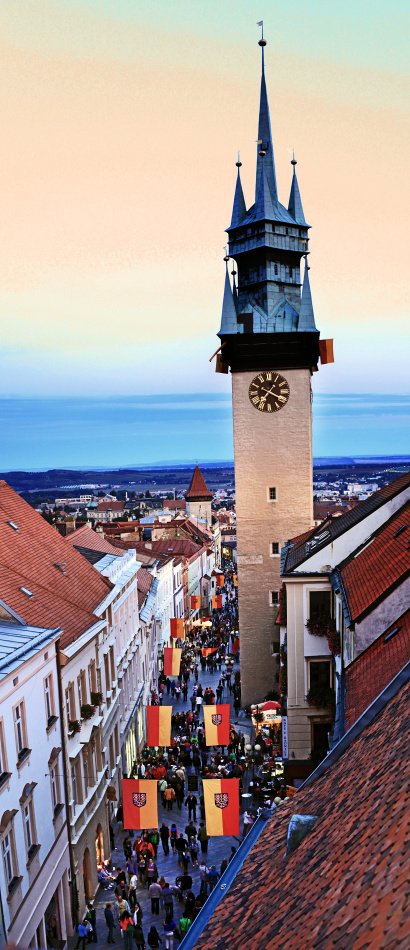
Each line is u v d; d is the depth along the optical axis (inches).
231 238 2635.3
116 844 1628.9
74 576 1723.7
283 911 414.3
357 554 1720.0
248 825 1569.9
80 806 1368.1
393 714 584.4
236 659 3358.8
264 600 2659.9
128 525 6466.5
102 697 1588.3
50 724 1226.6
